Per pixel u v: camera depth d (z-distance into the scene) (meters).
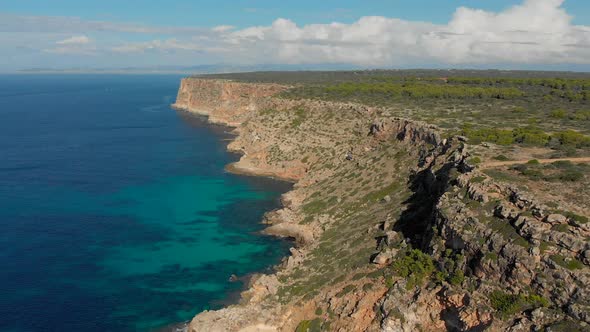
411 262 49.41
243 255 70.81
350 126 112.12
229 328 50.41
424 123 86.62
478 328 39.53
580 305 35.66
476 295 41.47
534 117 90.44
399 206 67.69
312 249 67.19
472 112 99.94
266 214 86.19
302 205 85.94
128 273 64.69
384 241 58.97
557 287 37.41
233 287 61.44
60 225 81.25
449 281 44.66
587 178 48.72
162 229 80.56
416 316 44.44
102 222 83.25
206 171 118.94
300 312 52.09
